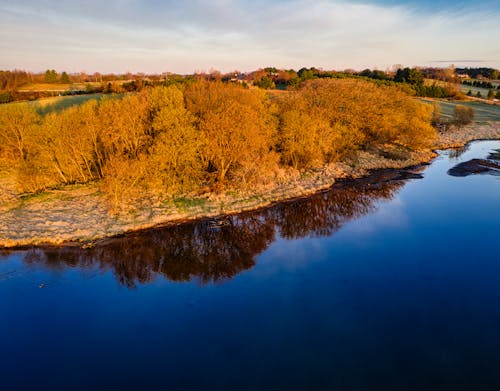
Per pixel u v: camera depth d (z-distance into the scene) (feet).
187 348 74.18
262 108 205.46
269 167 173.27
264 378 66.39
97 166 176.14
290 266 106.01
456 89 466.70
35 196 151.02
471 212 140.56
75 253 112.16
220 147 157.58
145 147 163.63
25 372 68.18
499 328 78.33
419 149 238.68
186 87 263.49
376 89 252.83
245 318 83.15
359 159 215.31
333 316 83.20
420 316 82.58
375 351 72.49
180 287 96.27
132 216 134.31
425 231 125.70
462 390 63.21
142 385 65.16
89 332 79.10
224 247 118.83
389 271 101.30
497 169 196.44
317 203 154.81
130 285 96.94
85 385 65.16
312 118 192.13
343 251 113.80
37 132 165.58
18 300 89.76
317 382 65.21
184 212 139.44
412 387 63.87
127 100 176.24
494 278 96.63
